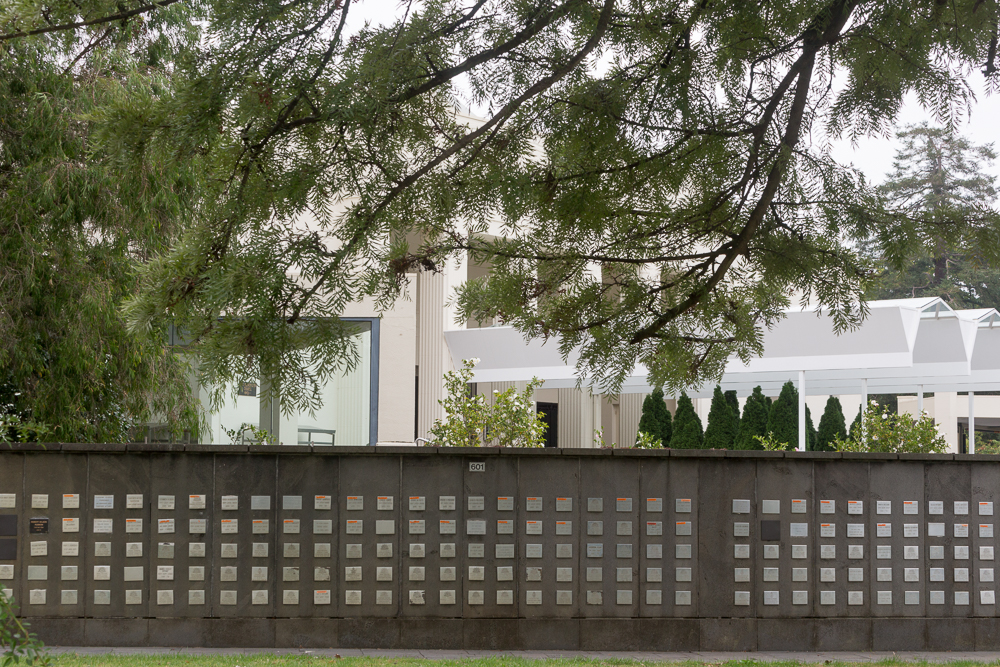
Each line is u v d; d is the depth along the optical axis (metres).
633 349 6.85
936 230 6.24
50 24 5.53
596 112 5.75
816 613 9.48
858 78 6.55
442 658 8.52
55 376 10.48
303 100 5.34
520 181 5.83
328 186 5.64
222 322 5.21
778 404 18.80
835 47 6.55
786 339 16.30
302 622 9.04
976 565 9.70
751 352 7.89
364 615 9.12
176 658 8.11
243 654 8.48
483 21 5.52
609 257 6.65
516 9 5.59
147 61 10.88
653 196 6.51
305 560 9.11
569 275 6.80
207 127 5.13
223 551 9.04
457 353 20.72
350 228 5.61
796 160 6.16
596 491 9.41
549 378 19.64
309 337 5.28
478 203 6.01
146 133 5.43
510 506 9.33
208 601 8.98
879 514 9.64
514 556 9.30
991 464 9.80
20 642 5.71
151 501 9.02
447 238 6.27
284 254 5.23
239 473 9.12
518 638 9.22
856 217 6.22
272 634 9.01
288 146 5.56
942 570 9.66
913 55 6.14
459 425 10.98
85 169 9.91
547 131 5.89
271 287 5.05
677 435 19.27
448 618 9.18
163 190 10.02
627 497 9.42
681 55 5.70
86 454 8.99
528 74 5.87
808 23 5.90
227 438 15.02
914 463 9.73
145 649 8.72
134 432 12.38
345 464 9.23
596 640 9.26
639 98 5.86
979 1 5.75
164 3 5.53
